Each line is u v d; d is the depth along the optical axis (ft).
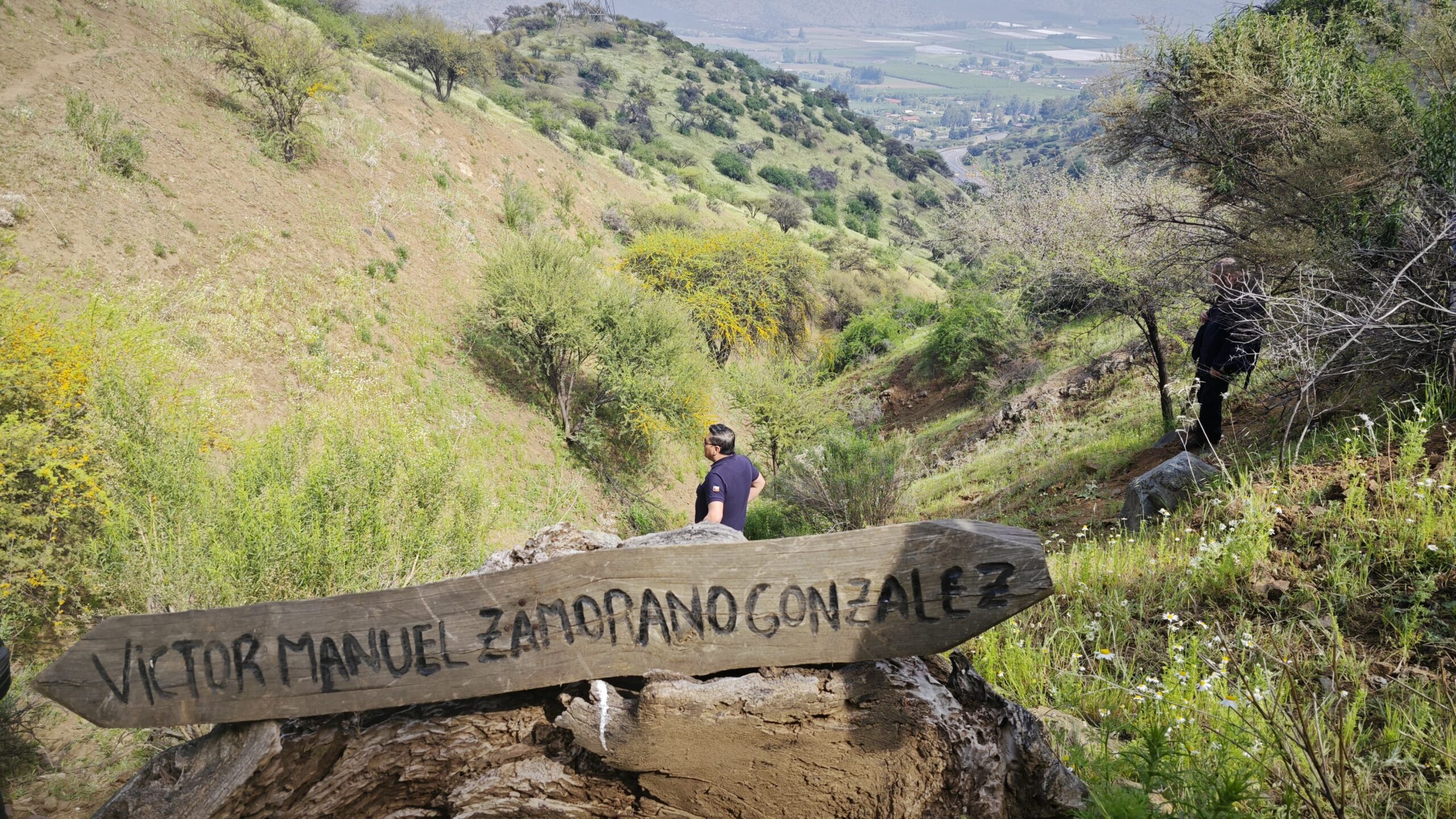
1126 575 16.71
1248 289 21.45
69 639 22.29
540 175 120.88
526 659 7.87
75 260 42.60
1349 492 15.33
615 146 276.00
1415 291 19.52
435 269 70.74
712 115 437.99
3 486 22.75
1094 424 41.04
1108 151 33.06
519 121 156.87
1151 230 31.50
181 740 17.10
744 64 579.07
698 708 7.53
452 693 7.91
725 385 72.02
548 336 60.03
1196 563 14.89
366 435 23.97
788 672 7.77
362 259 63.05
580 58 487.61
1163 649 13.50
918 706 7.64
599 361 63.98
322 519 19.85
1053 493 30.09
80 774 16.92
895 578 7.60
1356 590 13.04
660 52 546.26
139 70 62.75
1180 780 8.28
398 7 140.26
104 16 67.00
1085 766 9.73
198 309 46.26
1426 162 21.81
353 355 52.80
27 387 25.43
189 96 64.69
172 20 74.49
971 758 7.68
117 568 20.38
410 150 88.94
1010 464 40.45
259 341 47.26
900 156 517.55
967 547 7.52
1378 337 19.27
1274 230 24.53
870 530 7.63
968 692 8.12
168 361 33.68
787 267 98.68
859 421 72.84
